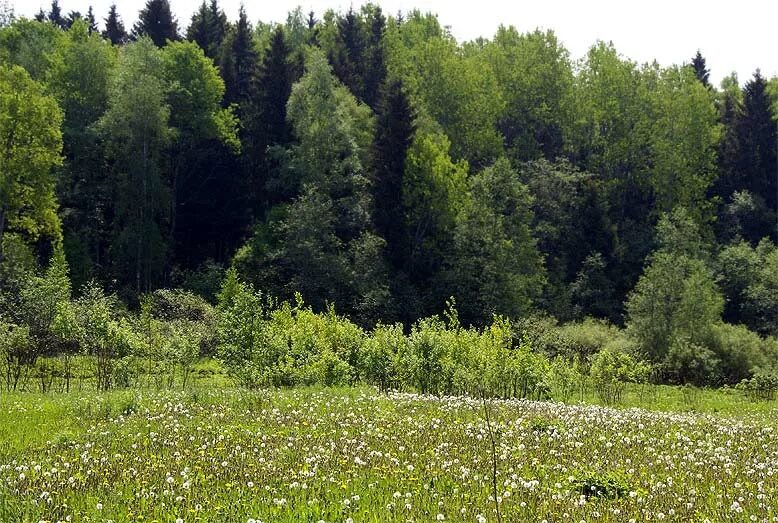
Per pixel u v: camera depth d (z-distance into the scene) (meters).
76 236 59.50
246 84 80.44
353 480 11.27
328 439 14.35
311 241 59.53
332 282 59.03
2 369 32.09
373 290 58.97
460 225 66.06
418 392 29.69
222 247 71.69
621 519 9.60
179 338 33.78
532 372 30.75
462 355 30.48
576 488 11.11
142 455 12.89
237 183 71.88
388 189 66.25
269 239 63.28
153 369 33.91
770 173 89.56
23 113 51.44
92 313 32.03
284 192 68.31
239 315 29.77
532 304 66.00
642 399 35.31
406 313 60.41
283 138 71.56
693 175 85.38
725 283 70.31
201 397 20.95
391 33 96.56
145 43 67.06
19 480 10.84
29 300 38.53
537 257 67.81
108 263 64.38
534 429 16.25
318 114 66.19
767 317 67.62
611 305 71.06
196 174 71.81
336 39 92.88
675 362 49.56
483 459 12.73
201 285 58.78
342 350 31.69
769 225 83.31
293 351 30.14
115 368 30.41
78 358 35.19
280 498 10.18
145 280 59.97
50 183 53.19
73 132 62.47
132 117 60.75
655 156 87.44
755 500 10.65
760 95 90.69
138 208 60.94
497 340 32.41
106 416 18.20
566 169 80.94
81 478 10.94
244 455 12.72
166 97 65.31
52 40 74.38
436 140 74.06
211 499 10.09
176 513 9.40
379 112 72.62
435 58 85.06
